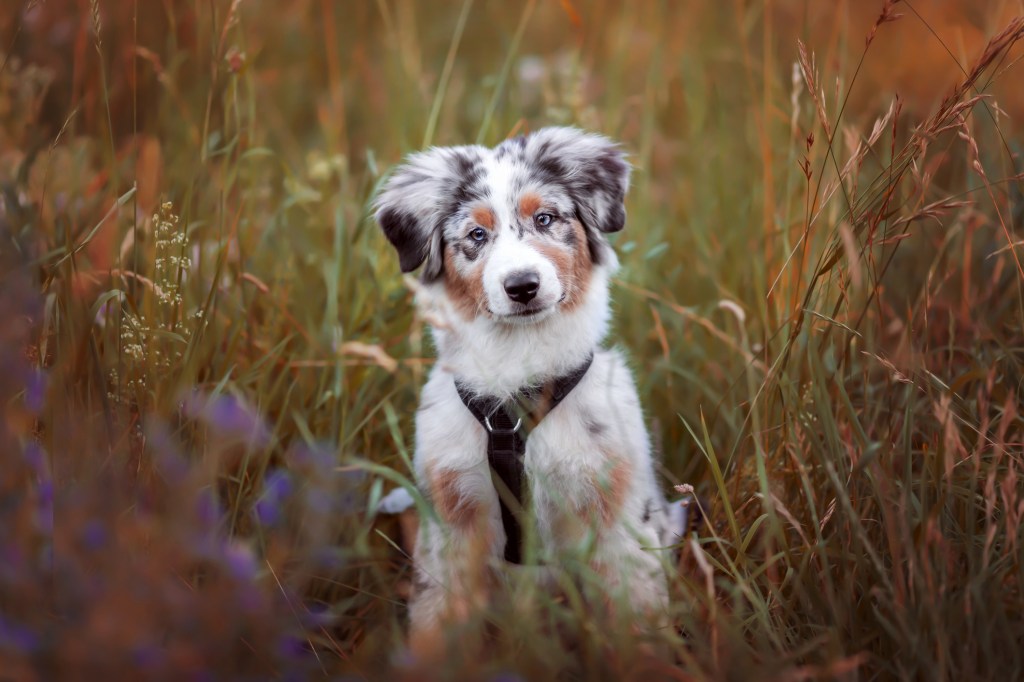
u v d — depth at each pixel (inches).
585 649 102.9
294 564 127.2
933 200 164.2
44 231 146.8
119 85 208.8
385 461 155.3
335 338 155.8
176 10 226.5
